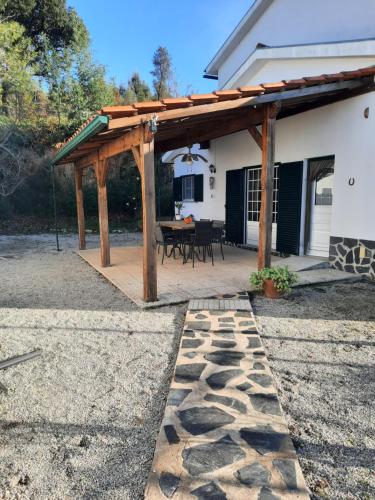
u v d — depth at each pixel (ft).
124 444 6.93
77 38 60.90
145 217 14.74
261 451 6.51
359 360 10.20
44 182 50.29
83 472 6.24
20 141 50.78
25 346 11.50
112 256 27.45
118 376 9.49
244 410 7.75
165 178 54.95
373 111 18.35
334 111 20.54
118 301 16.08
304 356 10.46
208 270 21.24
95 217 52.03
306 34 26.50
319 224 23.04
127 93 78.79
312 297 16.11
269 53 23.70
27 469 6.33
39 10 60.95
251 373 9.34
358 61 19.69
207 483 5.79
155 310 14.71
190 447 6.63
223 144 31.53
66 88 57.77
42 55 58.29
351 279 19.04
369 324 12.88
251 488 5.68
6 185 47.29
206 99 13.98
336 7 23.77
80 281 20.08
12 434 7.26
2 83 49.39
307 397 8.38
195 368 9.61
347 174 20.06
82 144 17.21
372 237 18.98
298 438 7.00
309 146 22.50
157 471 6.07
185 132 23.53
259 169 28.19
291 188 23.97
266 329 12.48
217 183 32.99
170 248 30.48
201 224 21.48
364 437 7.03
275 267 16.70
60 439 7.11
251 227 29.71
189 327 12.54
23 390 8.87
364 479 6.00
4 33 45.62
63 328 12.95
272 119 16.74
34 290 18.24
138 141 14.55
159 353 10.81
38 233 44.73
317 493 5.72
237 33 33.37
